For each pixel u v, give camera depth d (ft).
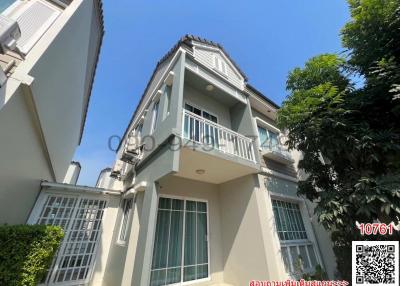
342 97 13.62
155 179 12.18
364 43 13.00
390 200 9.82
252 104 23.86
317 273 14.96
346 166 14.06
